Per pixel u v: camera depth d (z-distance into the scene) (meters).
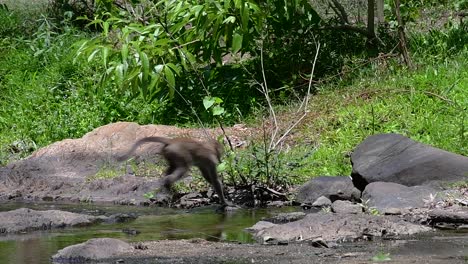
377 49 17.52
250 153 12.68
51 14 23.39
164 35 16.02
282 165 12.60
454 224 9.78
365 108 14.91
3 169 14.45
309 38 17.34
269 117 15.61
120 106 17.05
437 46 17.11
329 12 21.00
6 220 10.22
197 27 15.70
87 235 9.70
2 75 19.95
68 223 10.37
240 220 10.65
